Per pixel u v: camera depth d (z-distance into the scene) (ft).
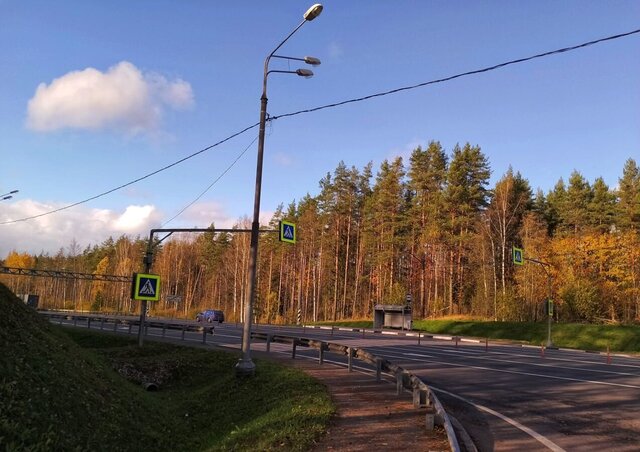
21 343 30.66
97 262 457.27
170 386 60.18
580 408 38.32
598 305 173.88
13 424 21.50
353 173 258.16
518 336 157.58
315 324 216.54
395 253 227.20
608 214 225.35
